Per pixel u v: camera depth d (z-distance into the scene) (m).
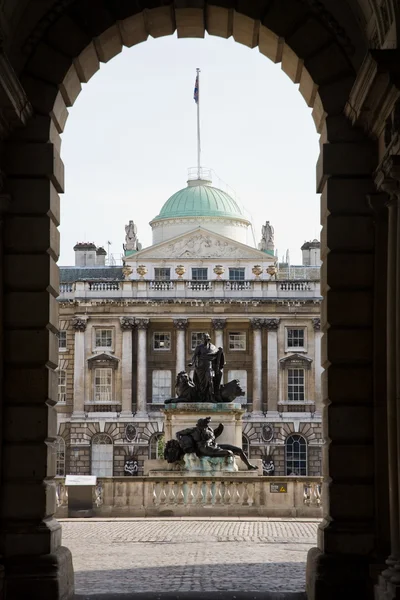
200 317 146.38
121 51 27.58
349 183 25.31
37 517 24.38
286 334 146.88
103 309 145.88
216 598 24.73
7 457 24.53
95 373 145.75
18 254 25.02
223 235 163.38
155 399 146.50
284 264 166.25
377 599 22.94
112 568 30.78
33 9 25.70
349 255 25.12
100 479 52.59
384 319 24.89
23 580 23.75
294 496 51.97
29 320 24.89
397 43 22.50
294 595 25.31
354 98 24.25
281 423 144.50
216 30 27.50
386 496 24.39
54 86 25.59
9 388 24.75
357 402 24.91
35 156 25.19
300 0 26.12
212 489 52.44
